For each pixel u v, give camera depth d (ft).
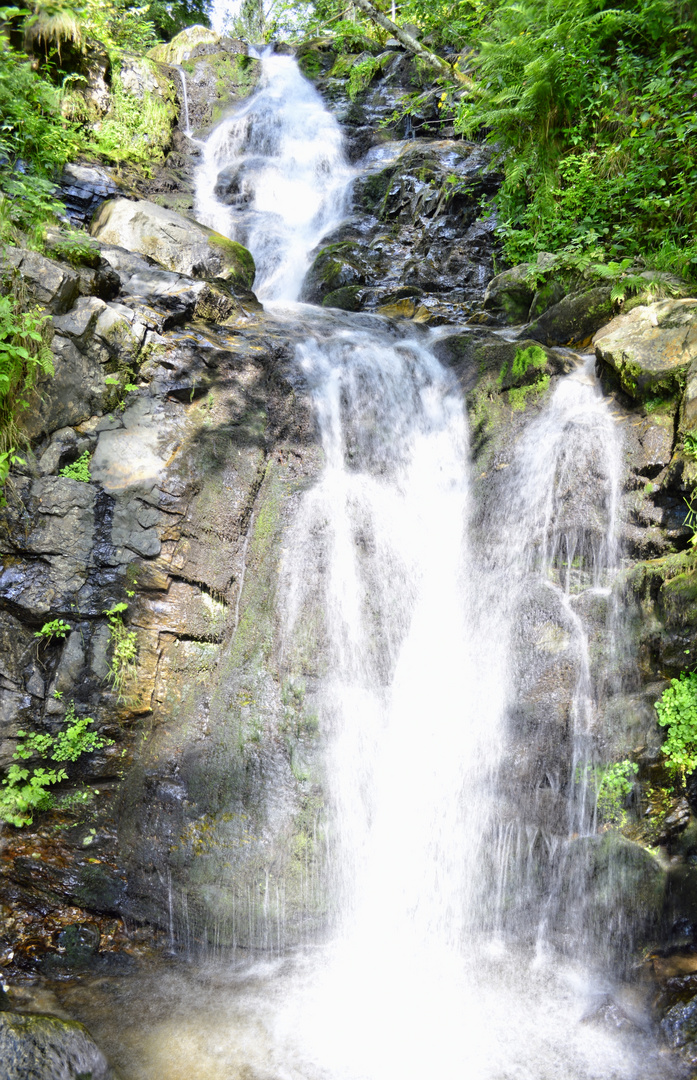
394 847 15.01
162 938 14.46
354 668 16.78
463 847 15.01
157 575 16.43
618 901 14.01
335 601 17.35
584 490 17.24
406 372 20.90
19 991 12.87
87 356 17.10
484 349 20.59
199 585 16.92
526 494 18.25
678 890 13.87
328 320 23.40
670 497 16.26
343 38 47.47
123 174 30.81
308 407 19.38
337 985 13.88
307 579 17.42
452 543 19.04
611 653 15.69
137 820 15.03
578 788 15.16
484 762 15.64
